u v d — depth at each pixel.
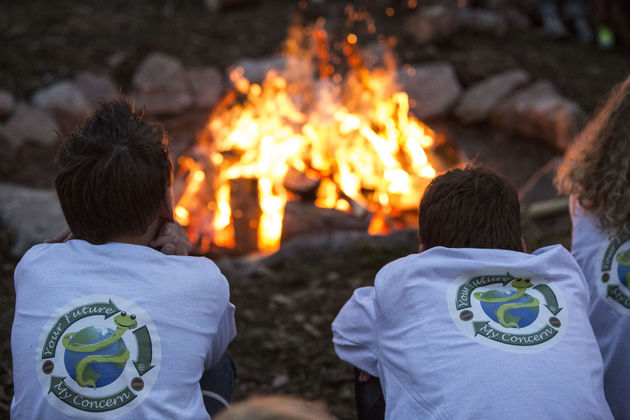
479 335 1.56
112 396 1.46
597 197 2.03
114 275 1.61
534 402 1.45
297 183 4.46
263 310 3.45
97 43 6.07
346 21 6.91
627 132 2.01
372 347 1.86
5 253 3.68
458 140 5.88
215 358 1.90
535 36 7.08
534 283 1.68
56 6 6.54
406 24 6.80
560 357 1.53
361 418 1.99
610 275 1.95
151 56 5.91
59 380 1.48
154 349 1.53
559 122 5.55
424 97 6.08
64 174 1.66
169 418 1.49
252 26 6.77
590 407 1.48
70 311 1.54
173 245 1.77
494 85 6.13
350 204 4.40
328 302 3.53
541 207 4.47
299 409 0.84
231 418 0.82
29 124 5.07
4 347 2.88
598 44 7.13
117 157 1.64
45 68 5.65
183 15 6.79
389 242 4.01
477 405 1.46
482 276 1.67
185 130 5.58
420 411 1.54
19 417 1.50
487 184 1.81
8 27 6.05
